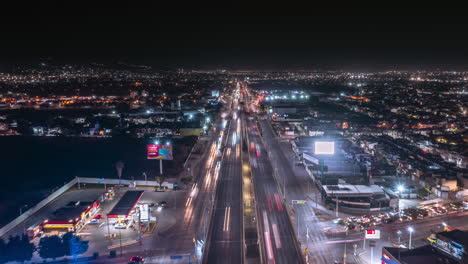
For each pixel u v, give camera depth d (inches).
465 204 4261.8
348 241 3479.3
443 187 4621.1
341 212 4165.8
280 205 4372.5
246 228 3747.5
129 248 3383.4
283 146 7509.8
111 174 6496.1
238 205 4360.2
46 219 3996.1
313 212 4173.2
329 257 3196.4
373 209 4153.5
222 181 5285.4
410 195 4598.9
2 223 4808.1
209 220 3944.4
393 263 2723.9
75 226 3656.5
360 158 5949.8
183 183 5201.8
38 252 3316.9
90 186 5182.1
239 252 3255.4
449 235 2736.2
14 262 3154.5
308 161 6063.0
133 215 4060.0
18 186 6333.7
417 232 3639.3
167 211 4215.1
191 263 3107.8
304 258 3159.5
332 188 4517.7
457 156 6008.9
